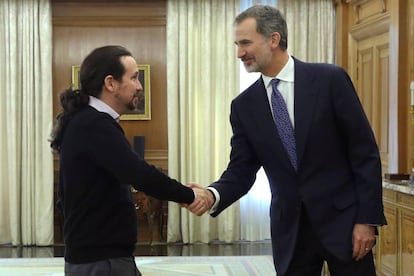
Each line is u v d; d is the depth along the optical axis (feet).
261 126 7.63
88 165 7.08
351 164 7.27
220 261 19.16
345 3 21.65
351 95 7.20
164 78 22.52
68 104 7.30
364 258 7.28
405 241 12.80
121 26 22.45
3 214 21.95
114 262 7.18
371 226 7.06
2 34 21.68
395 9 16.48
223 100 22.25
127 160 6.93
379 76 18.80
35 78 21.79
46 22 21.83
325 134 7.22
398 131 16.40
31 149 21.76
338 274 7.38
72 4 22.27
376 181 7.03
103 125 7.03
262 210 22.48
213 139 22.35
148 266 18.43
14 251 20.90
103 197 7.14
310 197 7.27
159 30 22.50
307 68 7.41
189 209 7.76
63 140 7.26
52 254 20.42
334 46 22.49
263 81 7.69
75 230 7.18
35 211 21.86
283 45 7.43
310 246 7.50
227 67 22.24
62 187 7.41
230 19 22.21
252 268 18.15
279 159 7.48
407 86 16.26
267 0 22.43
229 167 8.41
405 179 14.58
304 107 7.24
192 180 22.15
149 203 21.67
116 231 7.21
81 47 22.39
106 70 7.27
